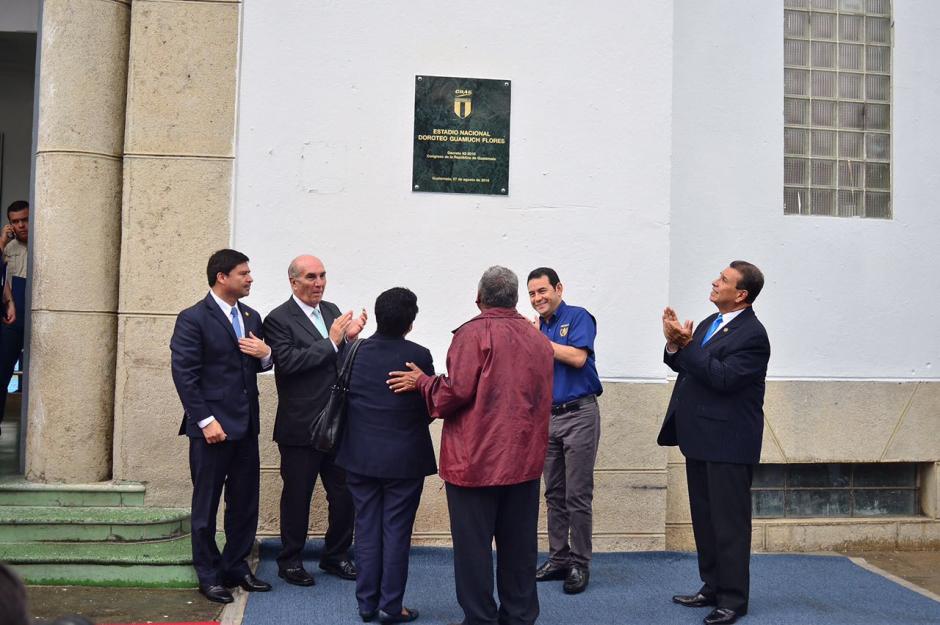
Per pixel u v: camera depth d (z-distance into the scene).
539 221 6.12
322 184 5.97
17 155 9.80
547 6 6.16
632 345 6.17
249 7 5.95
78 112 5.84
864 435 6.60
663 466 6.18
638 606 5.11
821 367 6.58
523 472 4.33
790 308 6.56
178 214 5.88
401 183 6.02
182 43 5.91
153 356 5.84
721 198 6.50
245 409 4.94
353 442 4.68
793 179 6.70
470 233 6.07
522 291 6.09
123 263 5.85
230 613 4.77
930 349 6.71
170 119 5.89
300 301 5.30
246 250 5.90
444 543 6.04
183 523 5.68
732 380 4.75
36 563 5.11
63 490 5.72
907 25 6.88
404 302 4.74
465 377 4.32
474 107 6.09
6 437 7.45
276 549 5.74
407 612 4.74
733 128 6.54
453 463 4.37
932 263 6.75
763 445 6.50
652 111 6.22
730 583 4.89
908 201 6.77
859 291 6.64
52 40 5.87
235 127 5.91
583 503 5.33
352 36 6.01
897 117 6.82
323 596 5.05
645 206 6.20
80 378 5.81
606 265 6.16
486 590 4.39
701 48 6.52
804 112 6.73
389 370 4.68
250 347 4.92
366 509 4.71
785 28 6.73
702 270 6.45
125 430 5.81
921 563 6.30
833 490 6.69
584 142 6.17
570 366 5.32
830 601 5.30
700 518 5.11
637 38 6.23
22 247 6.80
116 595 5.01
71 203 5.81
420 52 6.06
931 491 6.68
